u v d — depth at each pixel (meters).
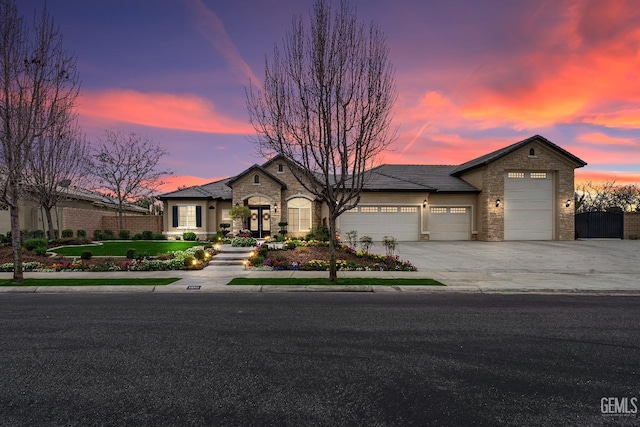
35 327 5.82
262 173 23.11
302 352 4.63
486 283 10.09
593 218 24.77
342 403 3.27
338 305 7.60
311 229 22.72
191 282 10.40
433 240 23.84
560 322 6.18
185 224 24.25
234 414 3.08
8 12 9.63
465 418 3.01
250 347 4.82
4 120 9.84
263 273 12.02
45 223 23.55
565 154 23.31
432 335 5.39
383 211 23.23
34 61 9.90
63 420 2.98
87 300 8.21
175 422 2.94
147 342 5.04
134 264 13.09
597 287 9.56
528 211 23.62
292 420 2.98
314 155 10.10
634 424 2.93
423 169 28.48
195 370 4.04
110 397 3.39
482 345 4.92
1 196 10.66
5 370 4.05
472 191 23.92
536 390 3.56
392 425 2.90
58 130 15.39
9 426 2.88
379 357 4.46
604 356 4.52
